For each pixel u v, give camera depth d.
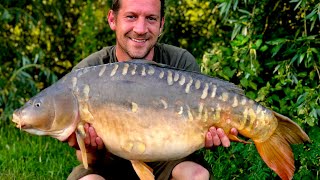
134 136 1.03
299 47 1.56
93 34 2.23
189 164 1.17
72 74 1.06
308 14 1.59
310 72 1.54
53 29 2.34
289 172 1.07
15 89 2.14
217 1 1.66
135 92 1.03
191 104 1.03
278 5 1.67
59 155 1.81
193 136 1.04
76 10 2.35
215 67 1.58
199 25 2.08
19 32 2.30
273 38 1.67
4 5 2.20
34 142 1.88
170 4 2.02
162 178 1.19
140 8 1.17
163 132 1.03
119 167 1.23
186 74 1.04
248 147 1.46
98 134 1.04
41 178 1.62
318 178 1.48
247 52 1.57
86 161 1.04
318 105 1.47
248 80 1.55
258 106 1.05
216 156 1.55
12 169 1.68
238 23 1.63
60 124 1.04
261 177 1.44
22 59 2.19
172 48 1.28
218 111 1.04
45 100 1.05
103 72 1.04
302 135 1.06
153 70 1.04
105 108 1.03
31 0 2.26
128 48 1.19
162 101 1.03
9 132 2.01
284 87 1.56
